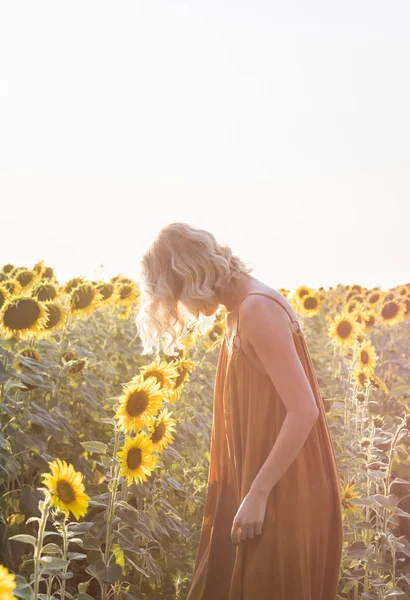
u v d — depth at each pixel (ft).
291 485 9.02
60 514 8.20
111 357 22.18
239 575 9.00
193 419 17.07
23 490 12.55
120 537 10.09
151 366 11.23
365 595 12.00
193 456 15.39
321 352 28.25
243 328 9.10
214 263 9.26
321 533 9.25
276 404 9.14
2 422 13.24
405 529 16.49
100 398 18.07
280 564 8.82
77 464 14.40
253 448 9.16
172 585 12.64
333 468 9.48
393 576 12.46
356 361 17.99
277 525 8.91
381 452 15.44
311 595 9.23
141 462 9.97
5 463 12.48
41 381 13.12
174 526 12.60
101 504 10.16
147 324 9.68
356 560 12.85
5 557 11.99
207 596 9.68
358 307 28.91
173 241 9.36
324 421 9.61
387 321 27.99
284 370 8.80
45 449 12.80
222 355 10.35
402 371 23.48
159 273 9.43
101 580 9.56
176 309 9.53
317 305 30.73
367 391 16.30
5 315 13.91
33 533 13.16
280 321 8.97
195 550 13.21
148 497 13.00
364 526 12.75
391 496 12.60
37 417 13.29
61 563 7.88
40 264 24.14
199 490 14.92
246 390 9.34
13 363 12.76
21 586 7.73
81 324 21.44
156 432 11.00
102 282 22.89
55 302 16.25
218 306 9.69
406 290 36.45
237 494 9.55
